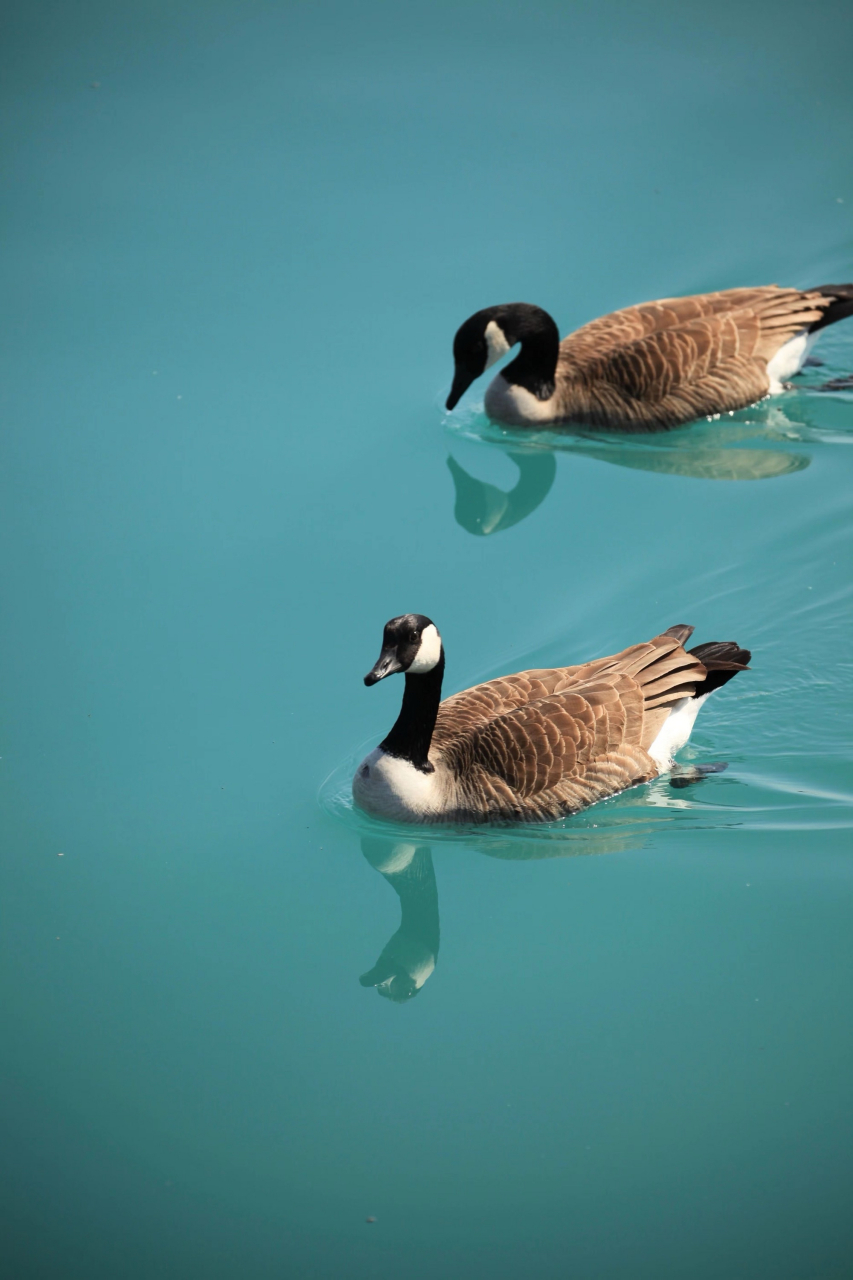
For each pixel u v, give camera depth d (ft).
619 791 46.80
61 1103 37.73
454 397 69.05
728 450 66.23
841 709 51.62
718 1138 35.91
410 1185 35.37
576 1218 34.04
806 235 80.38
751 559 58.80
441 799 46.16
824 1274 32.42
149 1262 33.50
